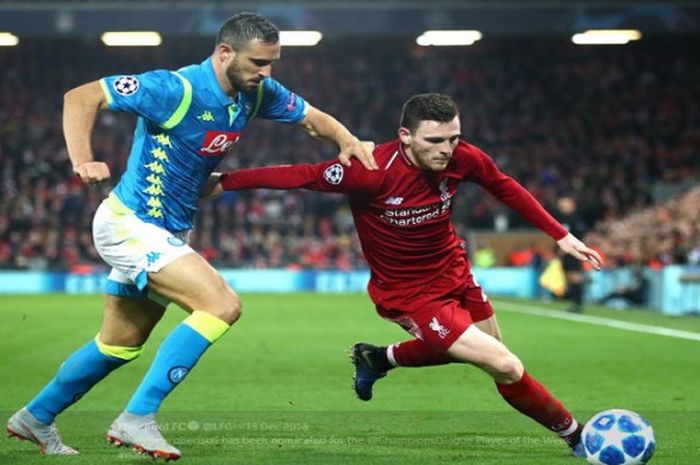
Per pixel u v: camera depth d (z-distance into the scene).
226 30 7.90
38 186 50.53
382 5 47.25
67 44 60.78
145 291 8.14
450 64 60.78
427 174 8.60
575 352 18.88
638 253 36.47
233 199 49.84
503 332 23.48
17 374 15.15
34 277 44.31
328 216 50.38
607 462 7.78
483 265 43.78
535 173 53.06
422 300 8.77
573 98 58.44
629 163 53.31
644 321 27.30
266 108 8.57
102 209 8.16
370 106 58.41
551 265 37.75
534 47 61.38
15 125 55.66
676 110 57.41
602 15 47.25
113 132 55.19
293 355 18.00
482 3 47.75
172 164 8.02
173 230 8.19
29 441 9.11
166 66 61.47
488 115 57.66
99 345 8.45
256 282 45.25
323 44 61.81
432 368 15.52
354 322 26.05
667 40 60.94
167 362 7.75
